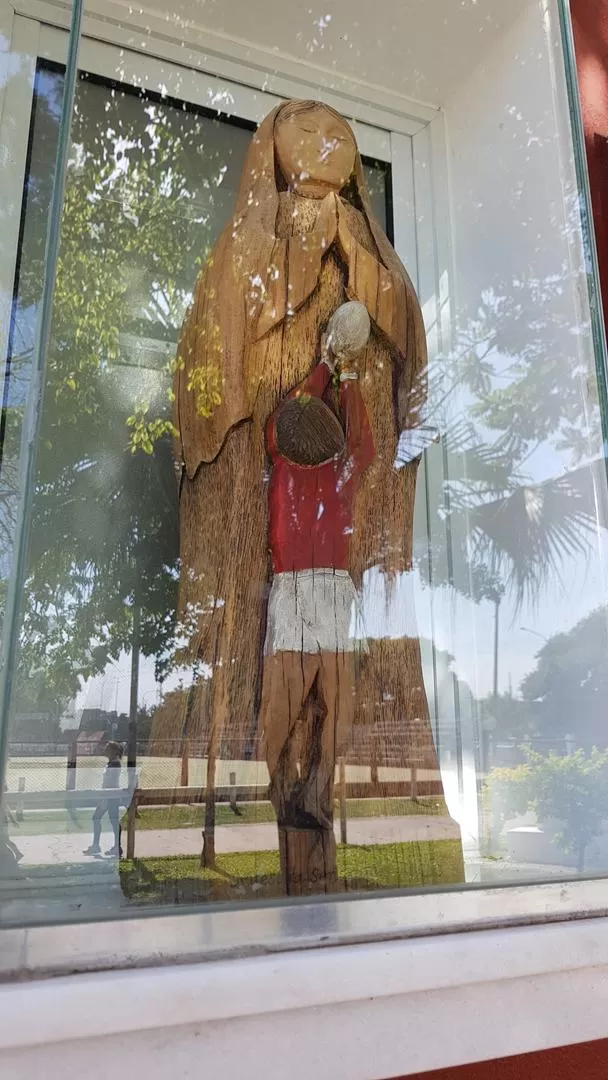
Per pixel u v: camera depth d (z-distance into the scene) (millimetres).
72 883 1240
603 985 1137
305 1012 953
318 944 988
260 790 1438
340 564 1626
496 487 2053
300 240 1741
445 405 2148
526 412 2004
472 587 2023
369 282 1778
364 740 1546
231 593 1561
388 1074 979
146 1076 867
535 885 1263
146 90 1964
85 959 873
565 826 1628
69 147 1597
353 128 2232
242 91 2109
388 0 1997
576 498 1833
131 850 1364
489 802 1789
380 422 1759
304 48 2096
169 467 1741
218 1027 909
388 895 1199
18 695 1227
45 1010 819
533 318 2008
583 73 2172
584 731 1686
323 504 1633
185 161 2023
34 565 1417
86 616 1544
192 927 1003
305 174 1860
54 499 1519
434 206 2281
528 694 1826
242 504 1597
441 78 2236
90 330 1750
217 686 1502
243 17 1971
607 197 2141
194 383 1710
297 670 1527
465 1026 1035
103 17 1824
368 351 1760
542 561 1886
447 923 1077
